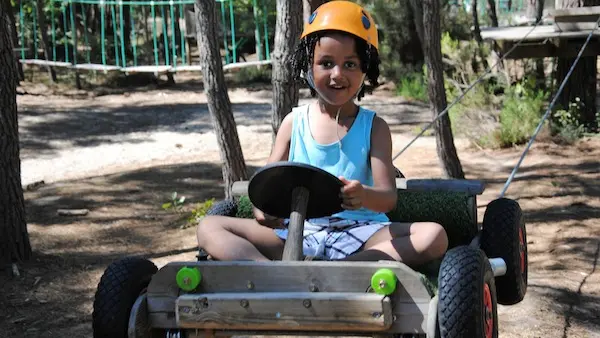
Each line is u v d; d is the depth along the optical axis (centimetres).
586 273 586
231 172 713
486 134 1106
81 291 569
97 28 1981
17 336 482
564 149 1042
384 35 1642
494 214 362
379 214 337
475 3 1377
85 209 833
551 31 1084
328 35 313
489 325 284
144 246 701
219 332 288
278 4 626
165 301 286
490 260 330
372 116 329
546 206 789
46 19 1905
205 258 324
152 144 1193
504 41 1079
